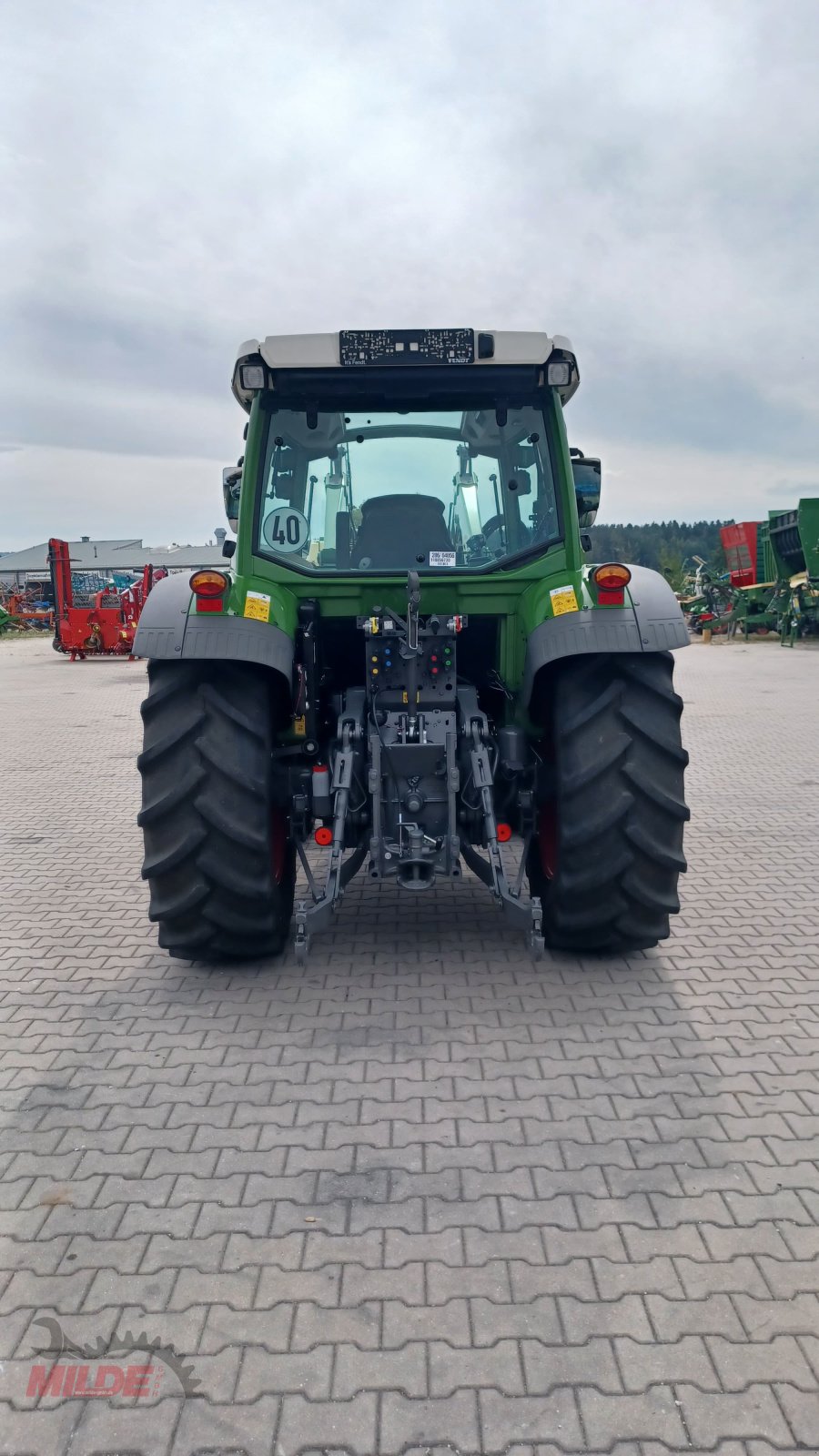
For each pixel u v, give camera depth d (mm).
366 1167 2629
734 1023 3451
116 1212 2465
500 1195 2506
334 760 3859
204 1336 2074
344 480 4078
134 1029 3469
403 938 4320
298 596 4000
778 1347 2027
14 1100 2998
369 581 3953
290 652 3725
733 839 6047
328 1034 3400
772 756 8945
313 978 3889
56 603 22219
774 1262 2262
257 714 3707
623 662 3699
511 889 4523
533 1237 2354
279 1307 2148
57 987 3863
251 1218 2436
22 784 8359
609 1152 2680
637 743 3666
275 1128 2818
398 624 3855
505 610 4039
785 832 6215
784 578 23203
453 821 3742
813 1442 1818
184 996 3746
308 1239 2357
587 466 4629
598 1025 3439
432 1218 2420
